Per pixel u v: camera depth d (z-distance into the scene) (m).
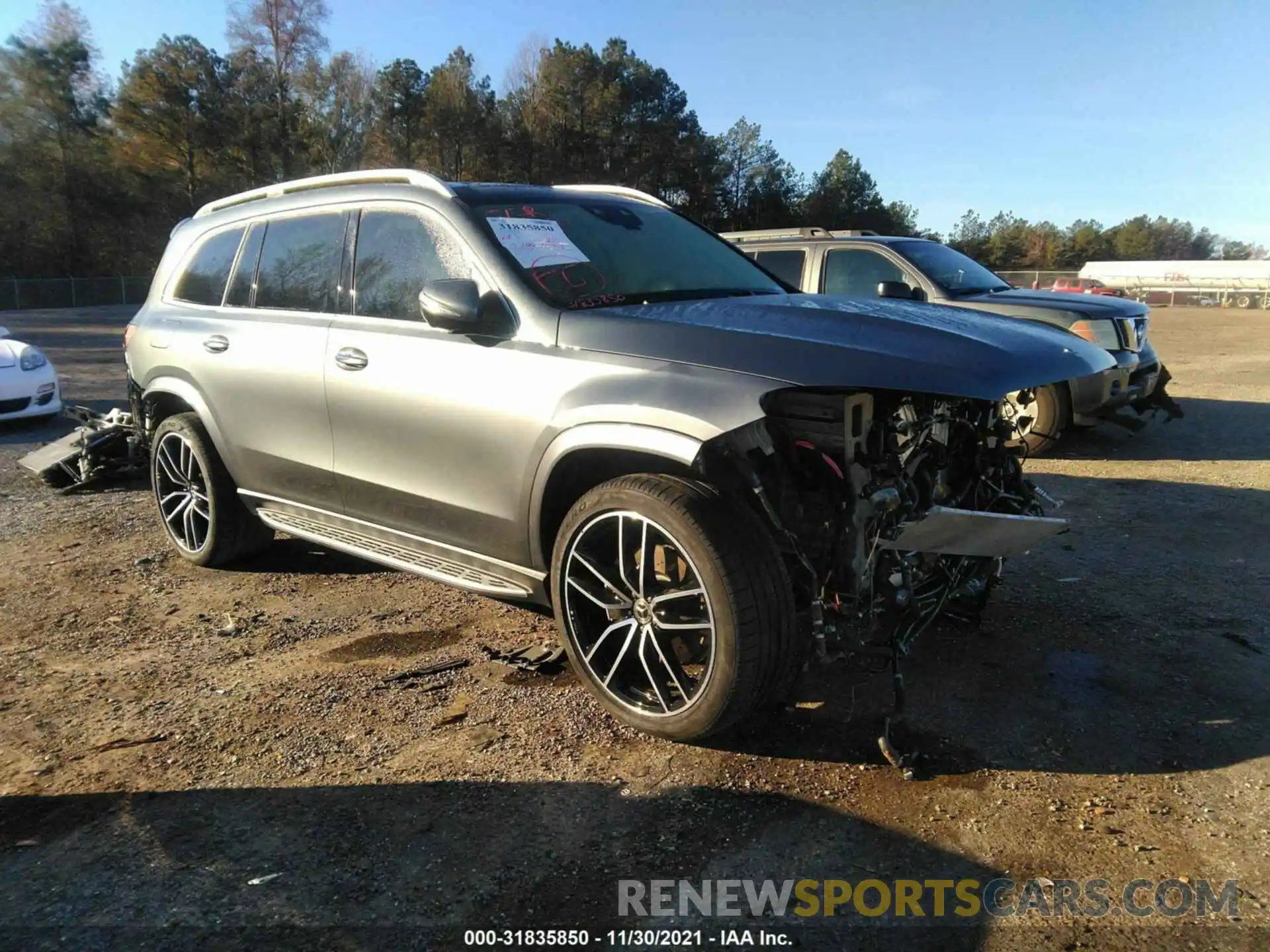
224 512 4.63
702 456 2.73
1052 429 7.34
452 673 3.52
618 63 63.75
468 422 3.31
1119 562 4.75
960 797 2.63
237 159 58.09
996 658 3.56
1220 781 2.70
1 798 2.69
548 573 3.29
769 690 2.80
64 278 49.94
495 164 61.91
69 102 52.97
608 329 3.05
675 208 4.57
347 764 2.86
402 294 3.69
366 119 60.84
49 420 9.82
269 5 56.84
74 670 3.59
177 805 2.64
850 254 8.32
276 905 2.21
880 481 2.79
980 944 2.08
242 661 3.66
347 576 4.71
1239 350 17.70
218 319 4.50
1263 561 4.73
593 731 3.05
